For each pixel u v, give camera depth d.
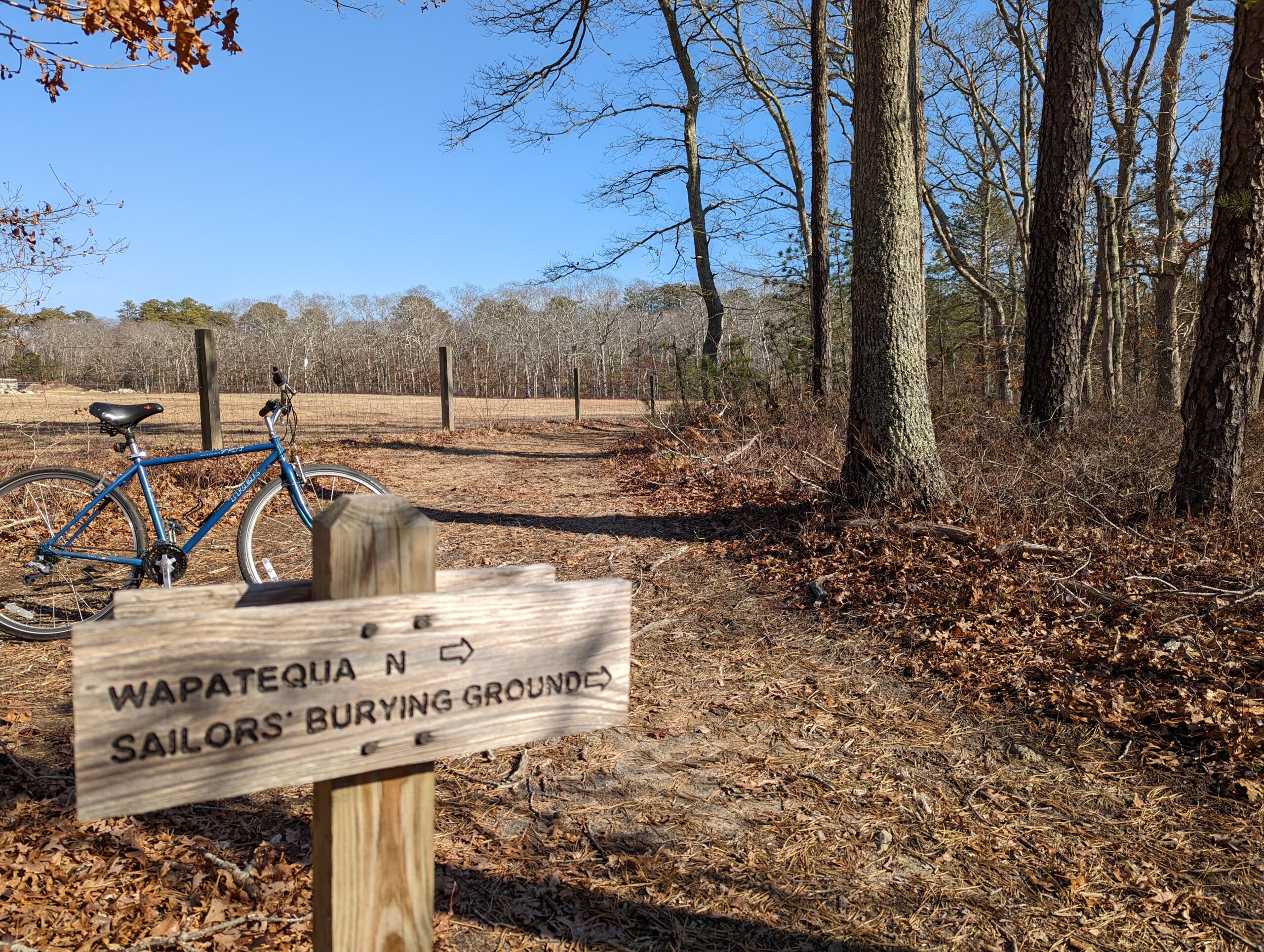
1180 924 2.38
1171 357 15.45
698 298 18.69
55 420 11.17
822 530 6.07
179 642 1.06
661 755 3.31
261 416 4.68
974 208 24.22
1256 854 2.67
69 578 4.62
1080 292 8.98
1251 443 8.02
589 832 2.77
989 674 3.97
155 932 2.19
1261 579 4.63
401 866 1.28
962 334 25.94
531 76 15.05
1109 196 16.48
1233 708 3.42
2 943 2.09
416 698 1.22
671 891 2.49
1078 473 6.83
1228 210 5.70
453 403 18.98
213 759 1.10
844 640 4.50
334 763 1.18
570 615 1.34
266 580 4.89
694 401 14.40
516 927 2.31
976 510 5.95
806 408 11.12
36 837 2.54
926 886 2.54
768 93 17.55
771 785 3.10
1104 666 3.91
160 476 7.44
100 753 1.03
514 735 1.31
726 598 5.17
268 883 2.40
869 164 6.02
